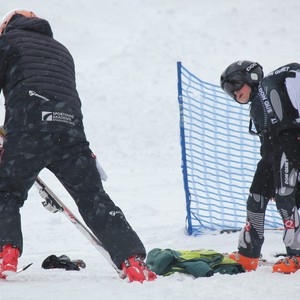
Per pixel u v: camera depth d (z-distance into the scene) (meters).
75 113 14.20
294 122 14.65
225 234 23.95
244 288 12.15
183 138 25.83
